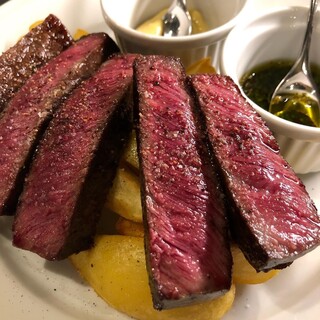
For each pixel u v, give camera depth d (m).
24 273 0.11
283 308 0.10
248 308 0.10
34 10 0.16
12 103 0.12
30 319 0.10
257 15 0.13
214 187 0.10
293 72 0.13
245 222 0.09
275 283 0.11
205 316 0.09
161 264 0.09
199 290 0.08
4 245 0.12
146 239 0.09
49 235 0.10
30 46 0.14
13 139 0.12
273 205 0.09
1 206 0.11
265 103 0.13
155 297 0.08
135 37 0.14
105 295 0.10
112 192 0.11
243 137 0.10
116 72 0.12
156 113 0.11
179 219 0.09
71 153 0.11
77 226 0.10
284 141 0.12
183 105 0.11
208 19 0.16
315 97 0.13
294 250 0.09
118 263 0.10
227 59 0.12
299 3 0.16
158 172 0.10
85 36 0.14
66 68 0.13
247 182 0.09
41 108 0.12
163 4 0.16
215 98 0.11
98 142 0.11
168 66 0.12
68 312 0.10
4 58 0.13
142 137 0.10
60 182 0.11
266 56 0.14
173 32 0.15
